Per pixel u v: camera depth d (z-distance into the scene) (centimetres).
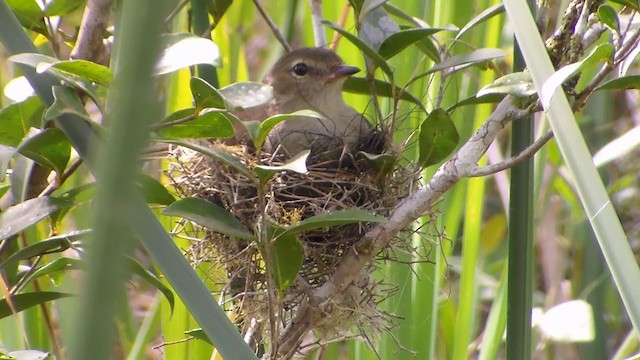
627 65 569
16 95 561
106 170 246
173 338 736
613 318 1102
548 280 1049
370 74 690
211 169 681
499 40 813
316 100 812
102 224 247
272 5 1038
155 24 246
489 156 1033
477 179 788
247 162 671
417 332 736
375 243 606
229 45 862
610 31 674
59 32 692
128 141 246
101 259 247
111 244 247
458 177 594
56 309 803
